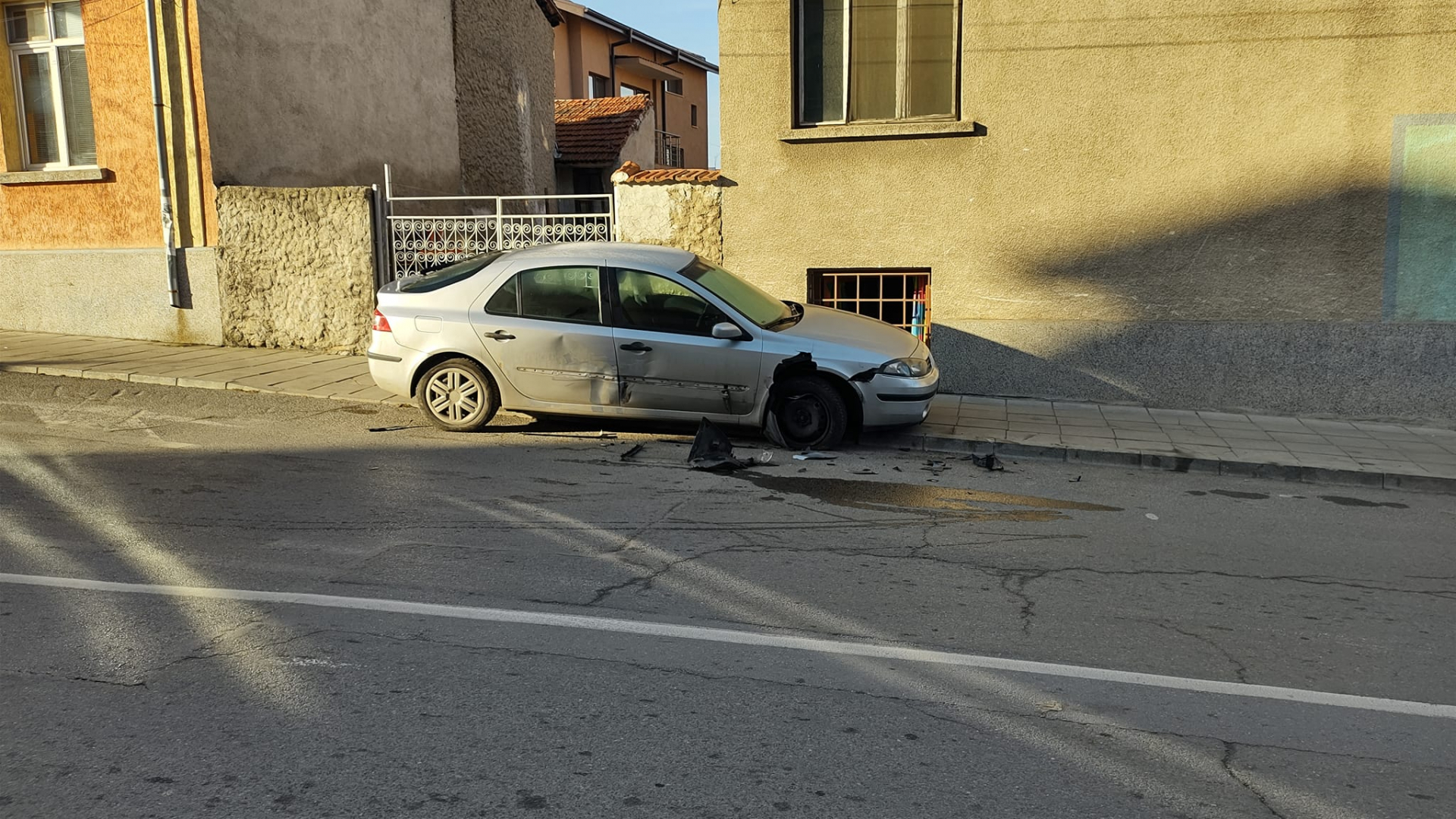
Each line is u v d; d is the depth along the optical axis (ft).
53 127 43.37
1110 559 19.51
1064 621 16.21
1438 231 32.65
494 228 40.27
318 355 40.65
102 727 12.22
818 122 36.99
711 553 19.20
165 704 12.80
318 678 13.60
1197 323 34.58
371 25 48.29
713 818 10.52
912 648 15.02
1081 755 11.98
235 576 17.40
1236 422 32.89
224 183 41.32
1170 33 33.63
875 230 36.55
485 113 58.70
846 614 16.28
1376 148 32.81
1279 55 33.06
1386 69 32.42
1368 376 33.60
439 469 24.95
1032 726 12.67
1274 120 33.35
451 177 54.80
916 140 35.76
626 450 27.50
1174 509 23.61
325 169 45.93
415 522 20.67
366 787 11.00
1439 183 32.50
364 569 17.87
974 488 24.89
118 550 18.67
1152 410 34.78
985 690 13.66
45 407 31.07
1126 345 35.19
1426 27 31.94
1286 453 28.55
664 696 13.24
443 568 17.99
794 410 27.94
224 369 36.88
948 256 36.14
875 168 36.22
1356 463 27.63
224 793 10.85
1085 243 35.12
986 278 35.99
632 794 10.93
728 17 36.55
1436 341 32.96
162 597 16.42
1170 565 19.24
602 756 11.71
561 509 21.84
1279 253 33.83
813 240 37.01
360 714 12.62
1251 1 32.99
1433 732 12.76
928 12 35.76
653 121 79.71
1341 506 24.43
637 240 38.40
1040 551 19.89
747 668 14.17
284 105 43.83
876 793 11.03
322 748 11.80
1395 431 32.01
